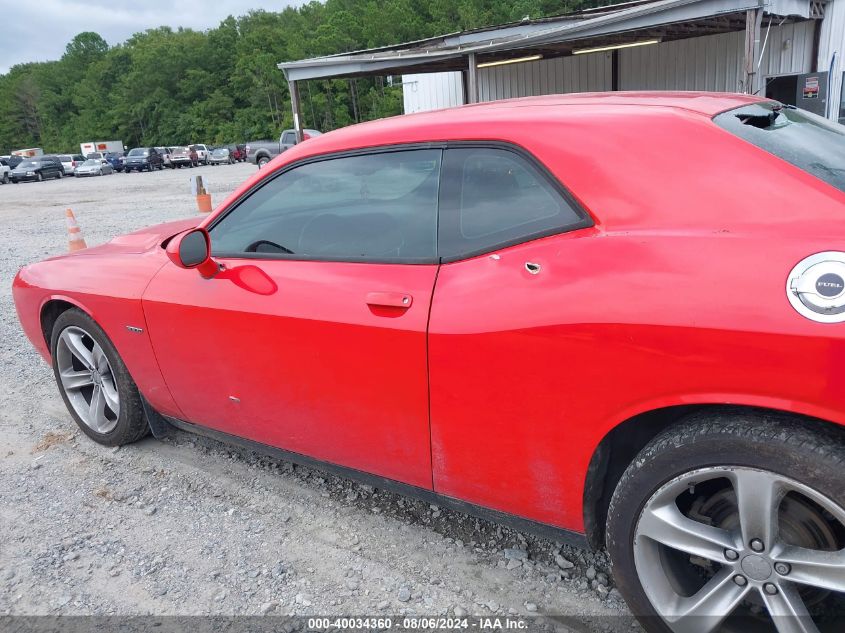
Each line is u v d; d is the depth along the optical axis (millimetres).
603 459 1908
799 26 15039
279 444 2771
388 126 2404
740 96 2371
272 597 2330
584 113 2033
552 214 1947
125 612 2297
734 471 1607
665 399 1676
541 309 1845
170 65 115562
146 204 20031
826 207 1631
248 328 2549
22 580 2504
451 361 2025
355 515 2818
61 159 49969
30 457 3549
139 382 3221
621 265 1753
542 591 2275
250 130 105250
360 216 2363
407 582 2365
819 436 1511
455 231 2135
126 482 3219
